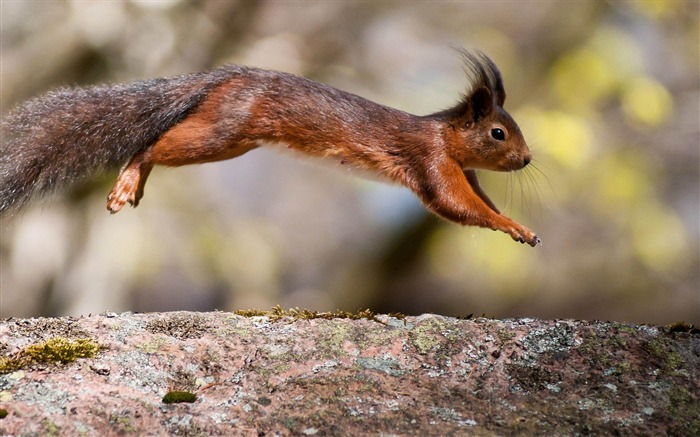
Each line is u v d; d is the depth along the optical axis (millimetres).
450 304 17781
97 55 15922
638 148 16500
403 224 18391
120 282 16312
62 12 16172
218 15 16172
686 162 17672
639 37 17375
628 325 5859
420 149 7762
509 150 7930
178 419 4977
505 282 16859
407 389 5293
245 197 19578
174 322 5824
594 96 15531
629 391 5297
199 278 16906
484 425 4980
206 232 16922
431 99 16938
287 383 5316
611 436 4914
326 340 5691
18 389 5102
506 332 5785
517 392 5305
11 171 7203
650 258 16203
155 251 16578
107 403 5055
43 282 16328
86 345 5496
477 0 17359
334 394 5211
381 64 17109
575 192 15945
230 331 5758
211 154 7250
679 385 5348
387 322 5891
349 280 18312
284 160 19984
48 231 16359
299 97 7461
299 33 16953
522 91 16203
